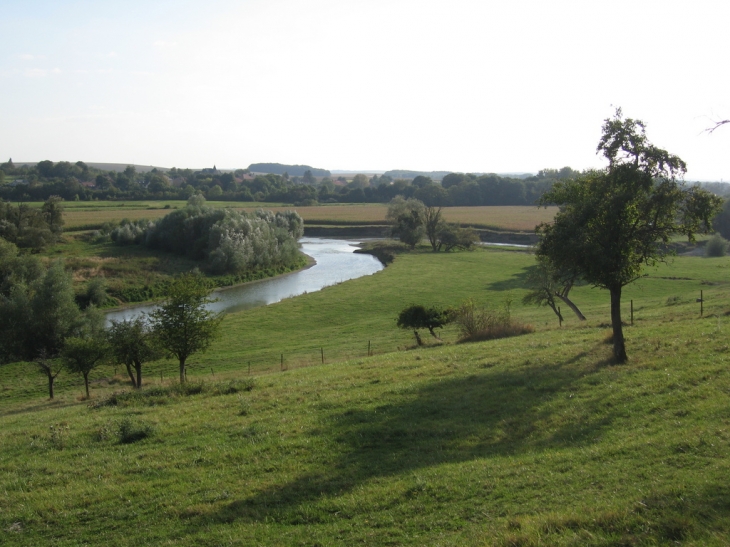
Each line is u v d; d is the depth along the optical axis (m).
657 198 20.06
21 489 14.32
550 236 21.73
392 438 16.00
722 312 29.89
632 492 10.38
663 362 19.83
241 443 16.52
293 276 96.06
